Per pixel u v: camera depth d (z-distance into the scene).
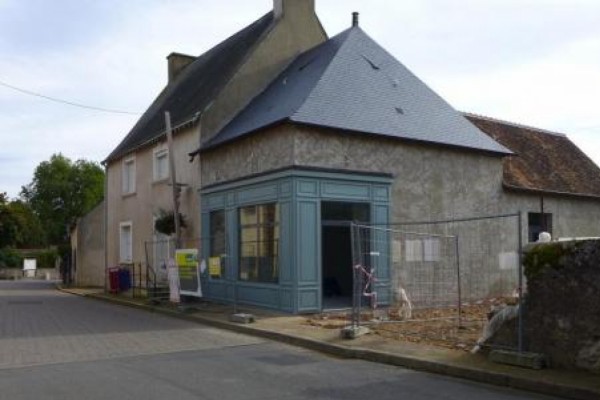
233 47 23.69
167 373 9.02
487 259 18.86
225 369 9.34
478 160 19.17
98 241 31.39
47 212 72.44
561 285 8.65
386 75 19.23
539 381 7.91
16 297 24.86
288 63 21.22
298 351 11.07
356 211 16.39
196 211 19.98
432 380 8.61
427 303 16.80
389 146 17.16
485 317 14.11
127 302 20.34
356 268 11.98
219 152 18.89
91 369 9.35
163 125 23.11
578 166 24.80
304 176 15.47
